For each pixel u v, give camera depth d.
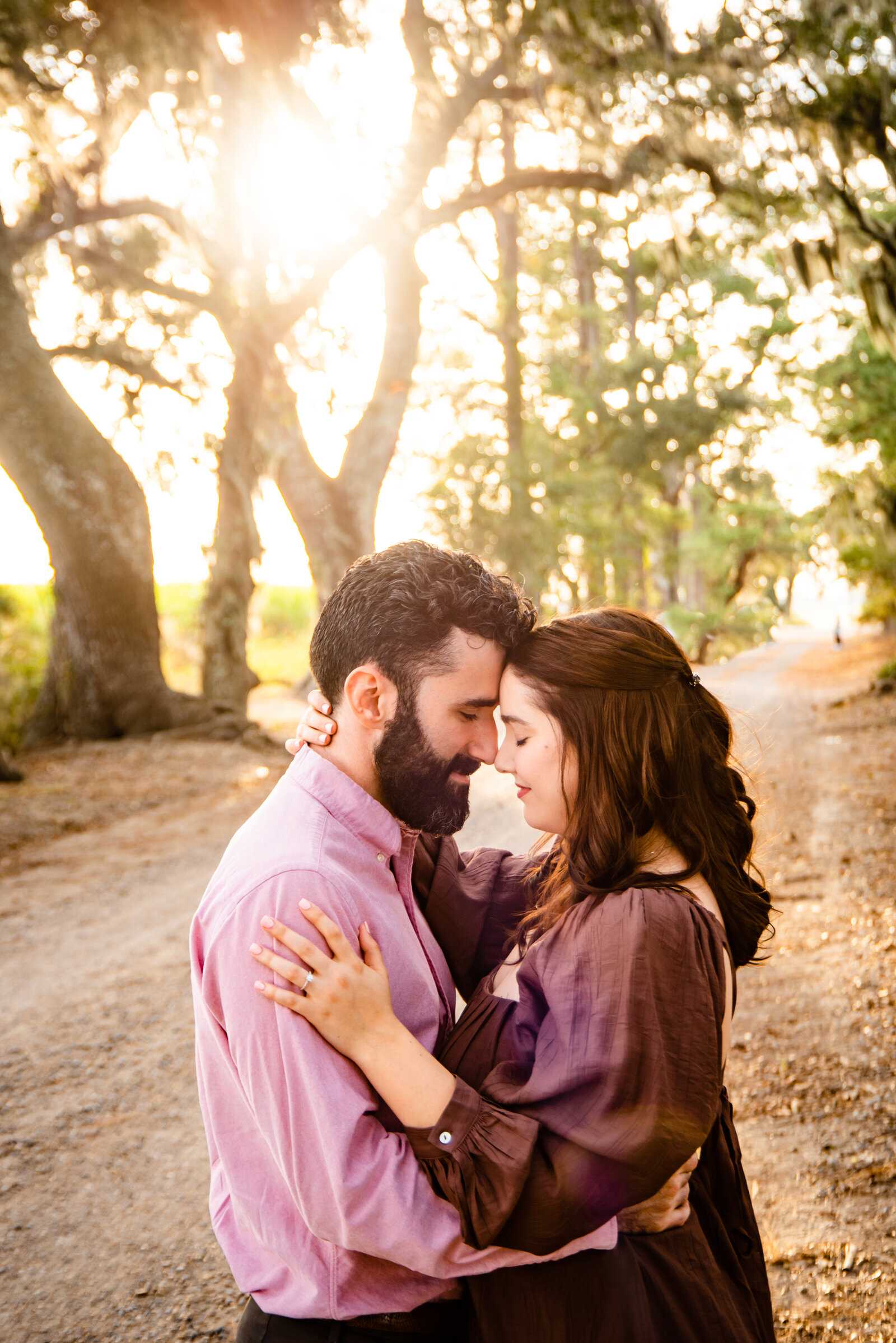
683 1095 1.24
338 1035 1.27
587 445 30.92
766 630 37.53
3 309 16.89
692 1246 1.42
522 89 17.64
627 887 1.37
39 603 20.97
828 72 13.19
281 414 22.19
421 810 1.50
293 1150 1.29
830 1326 2.52
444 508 26.67
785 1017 4.72
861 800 9.90
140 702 17.02
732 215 16.28
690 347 30.98
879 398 17.47
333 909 1.34
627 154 15.49
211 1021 1.43
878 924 5.94
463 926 1.76
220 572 19.02
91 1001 5.59
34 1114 4.25
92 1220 3.43
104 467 17.08
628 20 13.27
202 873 8.48
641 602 40.12
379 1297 1.35
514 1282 1.32
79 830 10.33
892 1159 3.34
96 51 14.76
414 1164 1.25
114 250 22.28
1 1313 2.92
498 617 1.47
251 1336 1.45
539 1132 1.24
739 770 1.76
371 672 1.45
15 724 16.28
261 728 18.23
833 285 17.80
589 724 1.45
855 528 18.80
